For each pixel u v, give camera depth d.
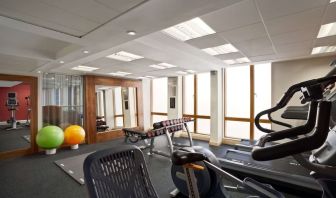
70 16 1.99
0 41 3.13
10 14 1.94
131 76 6.93
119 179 1.18
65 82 5.83
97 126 6.64
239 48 3.51
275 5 1.94
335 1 1.86
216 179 2.16
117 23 2.16
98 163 1.11
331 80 0.82
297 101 4.45
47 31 2.38
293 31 2.65
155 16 1.99
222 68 5.66
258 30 2.62
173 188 3.05
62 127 5.68
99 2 1.72
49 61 3.99
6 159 4.54
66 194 2.88
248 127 5.53
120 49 3.32
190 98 6.89
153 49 3.34
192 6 1.79
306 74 4.48
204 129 6.56
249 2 1.89
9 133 6.67
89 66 4.86
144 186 1.29
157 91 8.08
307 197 2.47
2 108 6.75
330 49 3.71
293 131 0.85
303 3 1.90
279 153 0.61
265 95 5.23
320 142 0.57
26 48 3.47
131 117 7.64
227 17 2.22
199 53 3.88
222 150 5.08
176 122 4.69
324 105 0.60
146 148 5.47
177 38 3.03
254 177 2.89
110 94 7.09
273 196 1.43
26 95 6.43
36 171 3.78
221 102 5.78
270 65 5.08
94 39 2.66
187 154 1.13
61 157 4.68
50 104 5.49
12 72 4.87
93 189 1.03
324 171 0.80
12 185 3.17
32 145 5.04
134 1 1.70
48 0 1.69
